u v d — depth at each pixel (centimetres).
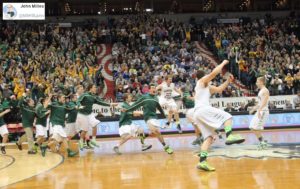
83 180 738
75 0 3409
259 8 3381
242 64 2267
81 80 2084
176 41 2675
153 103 1070
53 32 2611
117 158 1021
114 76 2283
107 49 2666
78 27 2820
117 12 3366
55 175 805
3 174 845
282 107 1909
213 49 2614
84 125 1207
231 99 1883
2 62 2280
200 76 791
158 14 3162
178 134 1697
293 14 3092
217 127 737
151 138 1576
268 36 2694
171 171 786
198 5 3609
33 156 1154
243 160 875
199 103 759
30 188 687
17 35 2608
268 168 770
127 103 1134
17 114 1681
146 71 2223
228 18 3108
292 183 638
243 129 1753
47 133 1379
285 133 1557
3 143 1258
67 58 2353
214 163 851
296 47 2550
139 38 2602
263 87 1070
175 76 2106
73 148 1329
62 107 1142
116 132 1716
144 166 866
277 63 2267
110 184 690
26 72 2186
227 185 638
